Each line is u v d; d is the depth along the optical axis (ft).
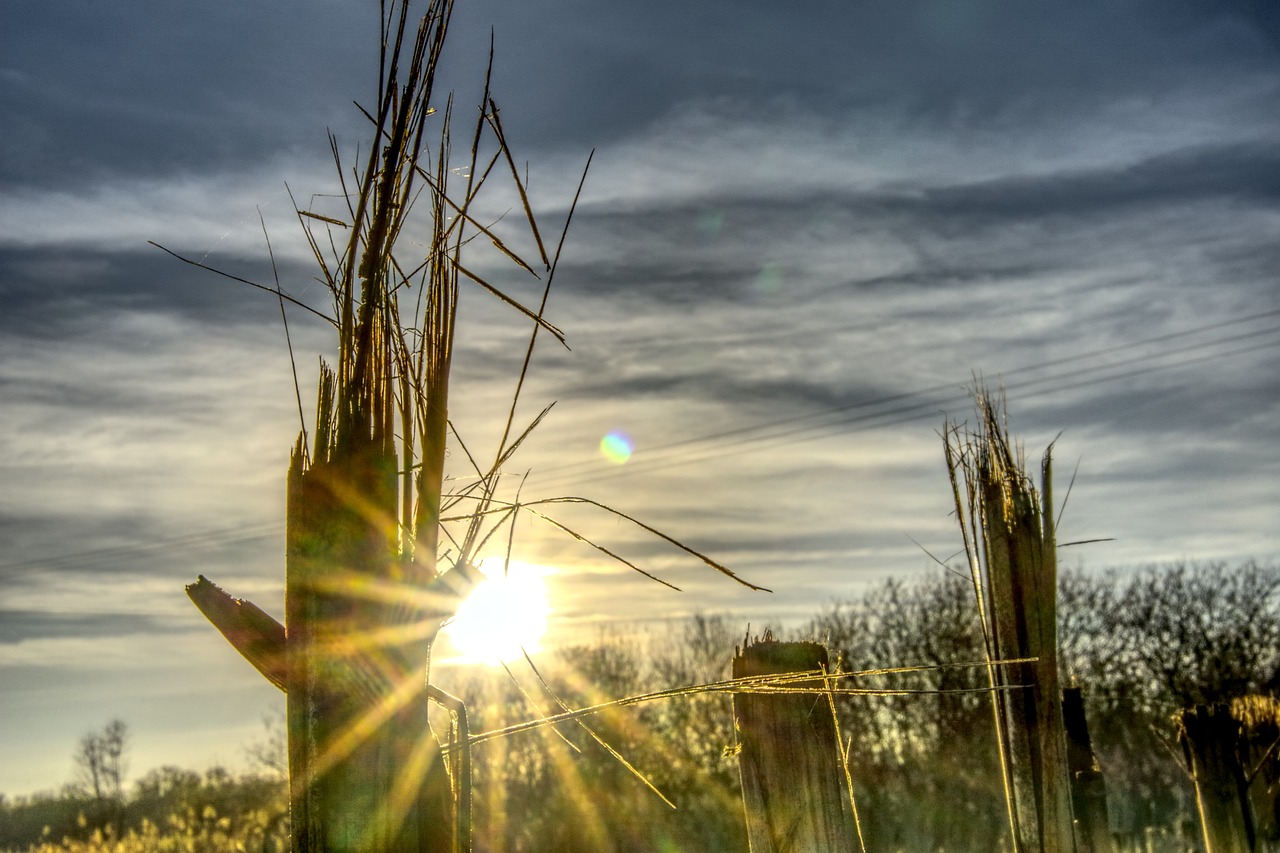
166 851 59.57
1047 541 12.19
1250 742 16.24
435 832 6.43
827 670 9.17
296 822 6.28
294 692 6.47
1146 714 73.97
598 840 57.98
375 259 7.10
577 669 71.82
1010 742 11.90
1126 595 79.71
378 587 6.59
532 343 7.80
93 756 106.93
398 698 6.50
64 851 66.64
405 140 7.39
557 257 7.79
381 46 7.52
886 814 56.44
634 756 62.69
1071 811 11.60
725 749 9.32
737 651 9.32
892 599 75.87
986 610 12.39
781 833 8.73
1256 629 77.56
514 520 7.61
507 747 63.82
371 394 6.94
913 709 63.87
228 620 7.00
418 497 7.11
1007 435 12.62
